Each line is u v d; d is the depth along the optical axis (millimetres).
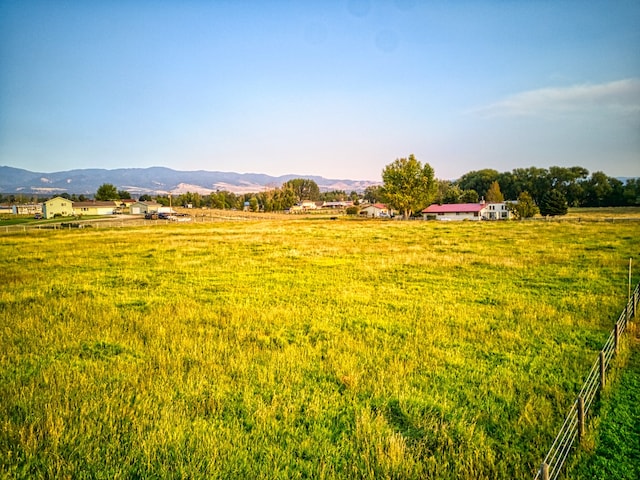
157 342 11469
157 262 26797
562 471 5988
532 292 17406
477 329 12516
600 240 34438
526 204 80625
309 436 6941
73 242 38812
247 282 20297
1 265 25688
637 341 11180
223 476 5922
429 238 40719
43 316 14148
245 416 7617
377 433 6875
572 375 9094
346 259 27641
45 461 6176
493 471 6004
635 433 6867
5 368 9734
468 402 8117
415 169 86562
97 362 10008
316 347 11039
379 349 10961
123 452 6496
